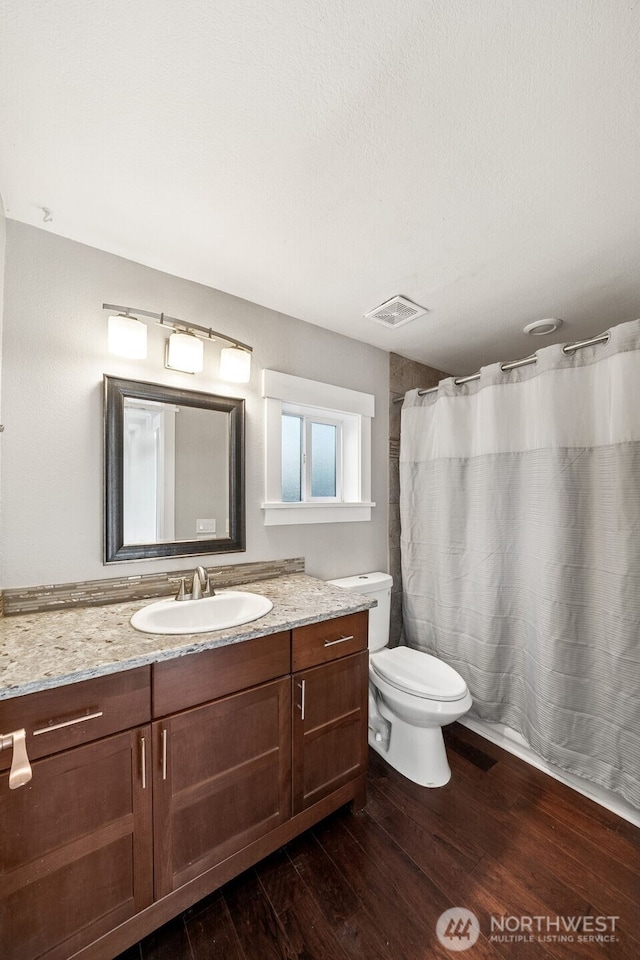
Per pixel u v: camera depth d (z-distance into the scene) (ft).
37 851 2.97
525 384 6.13
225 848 3.85
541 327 6.85
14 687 2.84
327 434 7.56
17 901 2.91
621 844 4.56
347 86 2.87
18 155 3.47
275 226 4.44
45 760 3.00
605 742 5.10
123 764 3.31
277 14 2.44
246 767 3.99
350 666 4.89
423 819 4.90
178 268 5.26
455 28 2.49
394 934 3.58
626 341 4.84
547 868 4.24
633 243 4.64
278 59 2.69
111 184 3.83
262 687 4.09
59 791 3.05
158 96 2.95
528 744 6.00
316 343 6.91
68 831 3.09
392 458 8.16
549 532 5.55
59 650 3.46
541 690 5.65
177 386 5.37
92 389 4.78
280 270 5.30
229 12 2.43
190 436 5.50
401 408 8.23
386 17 2.45
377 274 5.37
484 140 3.29
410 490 7.82
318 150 3.42
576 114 3.05
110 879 3.26
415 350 8.02
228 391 5.88
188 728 3.63
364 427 7.59
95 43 2.60
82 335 4.73
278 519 6.36
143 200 4.05
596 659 5.21
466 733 6.73
